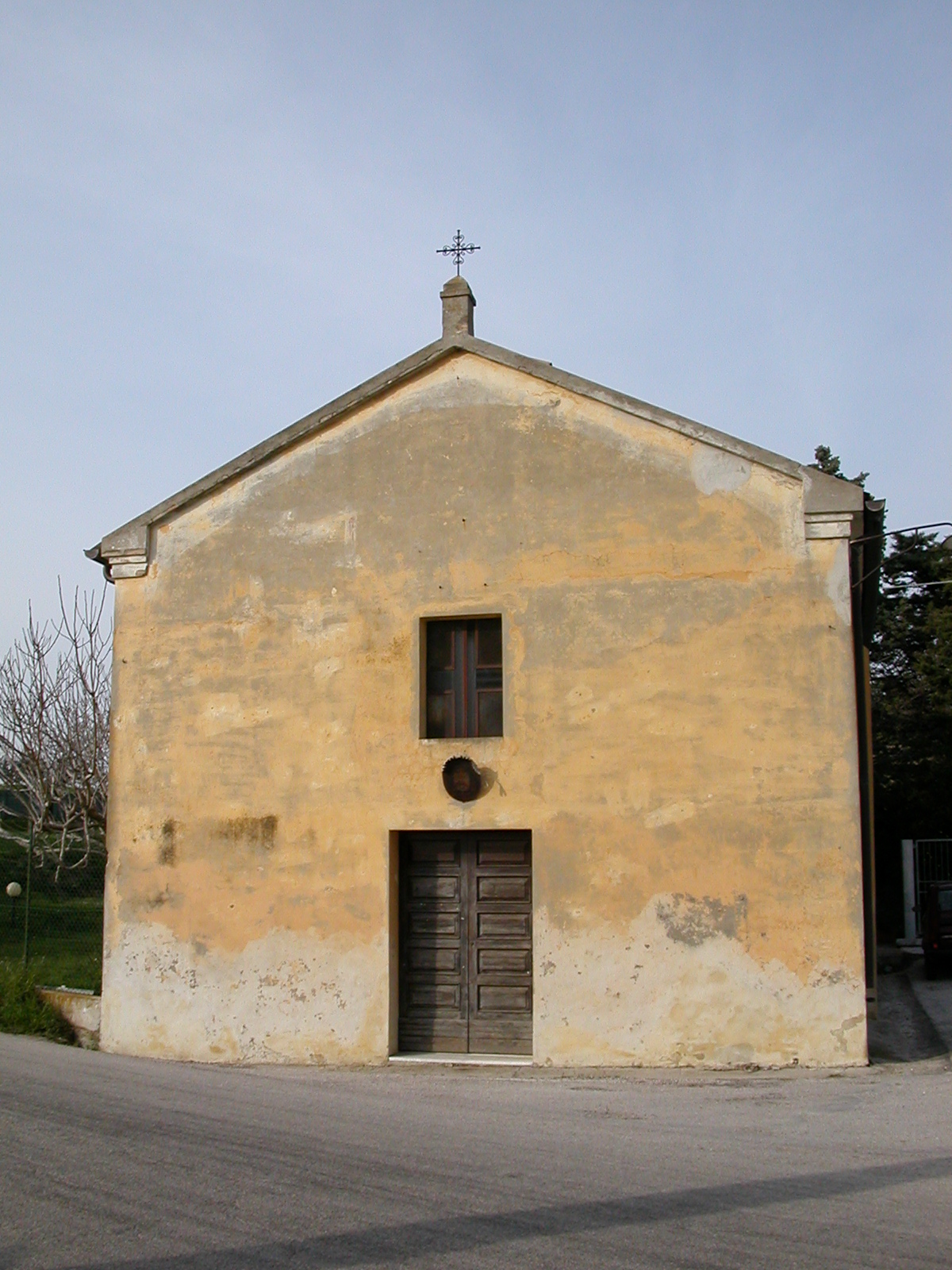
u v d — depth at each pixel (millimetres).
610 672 11164
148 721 12406
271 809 11891
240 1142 7383
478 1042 11305
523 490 11648
